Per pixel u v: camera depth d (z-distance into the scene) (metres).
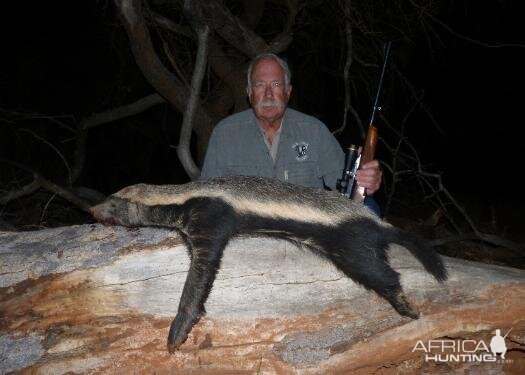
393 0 2.52
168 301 1.15
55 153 3.34
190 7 1.92
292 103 2.95
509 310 1.12
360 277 1.16
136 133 3.74
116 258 1.18
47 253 1.20
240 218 1.19
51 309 1.15
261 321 1.13
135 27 2.15
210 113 2.71
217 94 2.90
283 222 1.18
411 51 2.98
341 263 1.17
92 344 1.11
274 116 1.54
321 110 3.29
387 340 1.10
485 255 2.60
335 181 1.62
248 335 1.12
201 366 1.10
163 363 1.10
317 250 1.19
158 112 3.56
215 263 1.16
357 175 1.41
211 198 1.19
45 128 3.33
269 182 1.24
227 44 2.71
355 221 1.18
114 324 1.13
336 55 3.00
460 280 1.15
